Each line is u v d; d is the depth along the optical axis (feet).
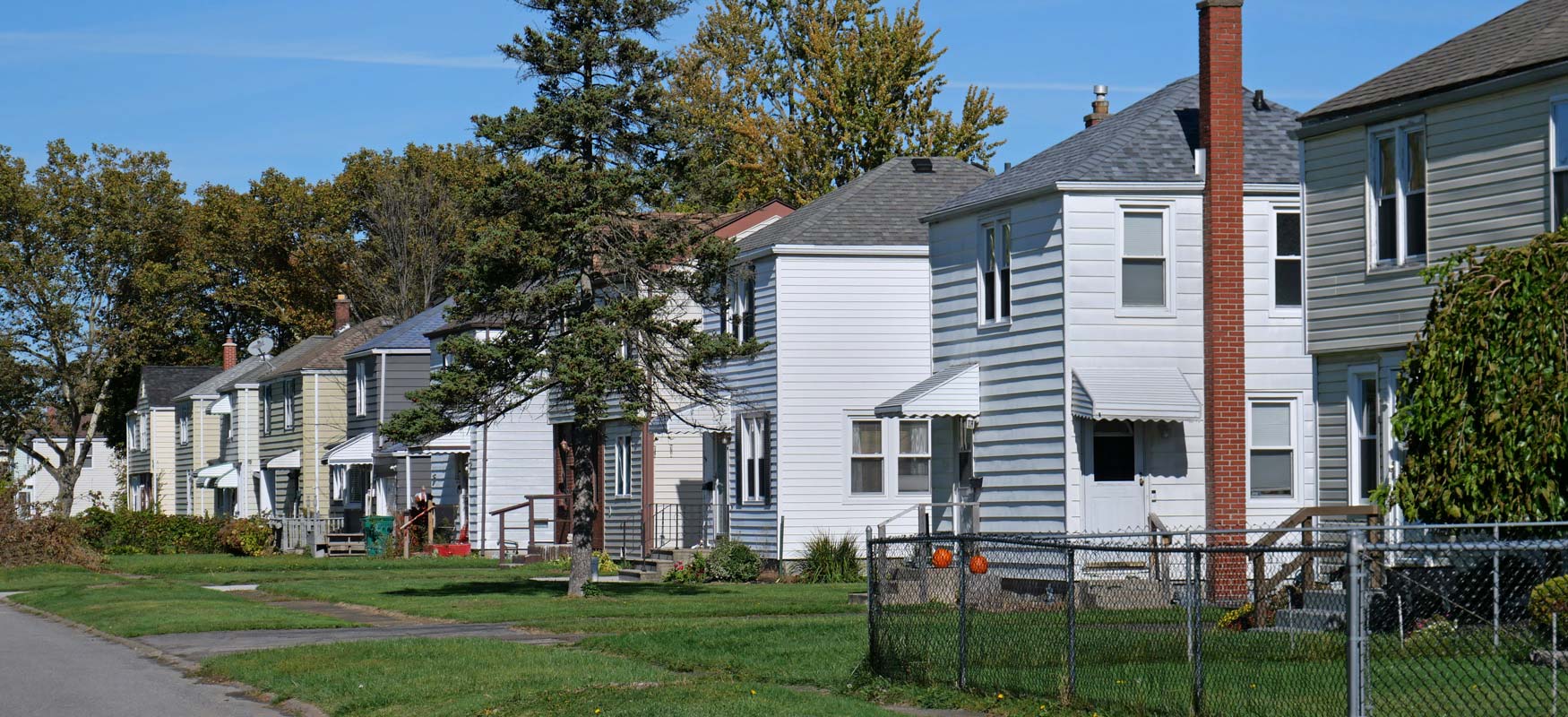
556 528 149.59
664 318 98.84
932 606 53.52
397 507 170.19
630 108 93.15
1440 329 56.03
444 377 91.66
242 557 162.09
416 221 242.37
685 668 57.26
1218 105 86.89
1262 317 87.86
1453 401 55.16
